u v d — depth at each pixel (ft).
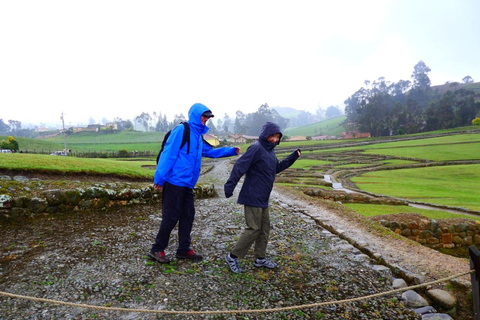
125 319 9.08
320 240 19.47
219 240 17.48
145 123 573.74
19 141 255.29
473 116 305.32
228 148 13.79
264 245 13.55
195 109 12.71
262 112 529.45
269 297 11.27
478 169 102.42
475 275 8.52
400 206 41.83
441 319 10.73
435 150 164.66
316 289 12.26
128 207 24.11
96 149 274.57
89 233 16.62
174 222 12.76
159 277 11.91
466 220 29.66
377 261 16.24
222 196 37.35
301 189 50.65
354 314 10.71
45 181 22.09
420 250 17.42
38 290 10.34
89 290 10.58
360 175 100.12
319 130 561.43
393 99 424.05
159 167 11.82
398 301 11.93
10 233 15.57
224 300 10.70
